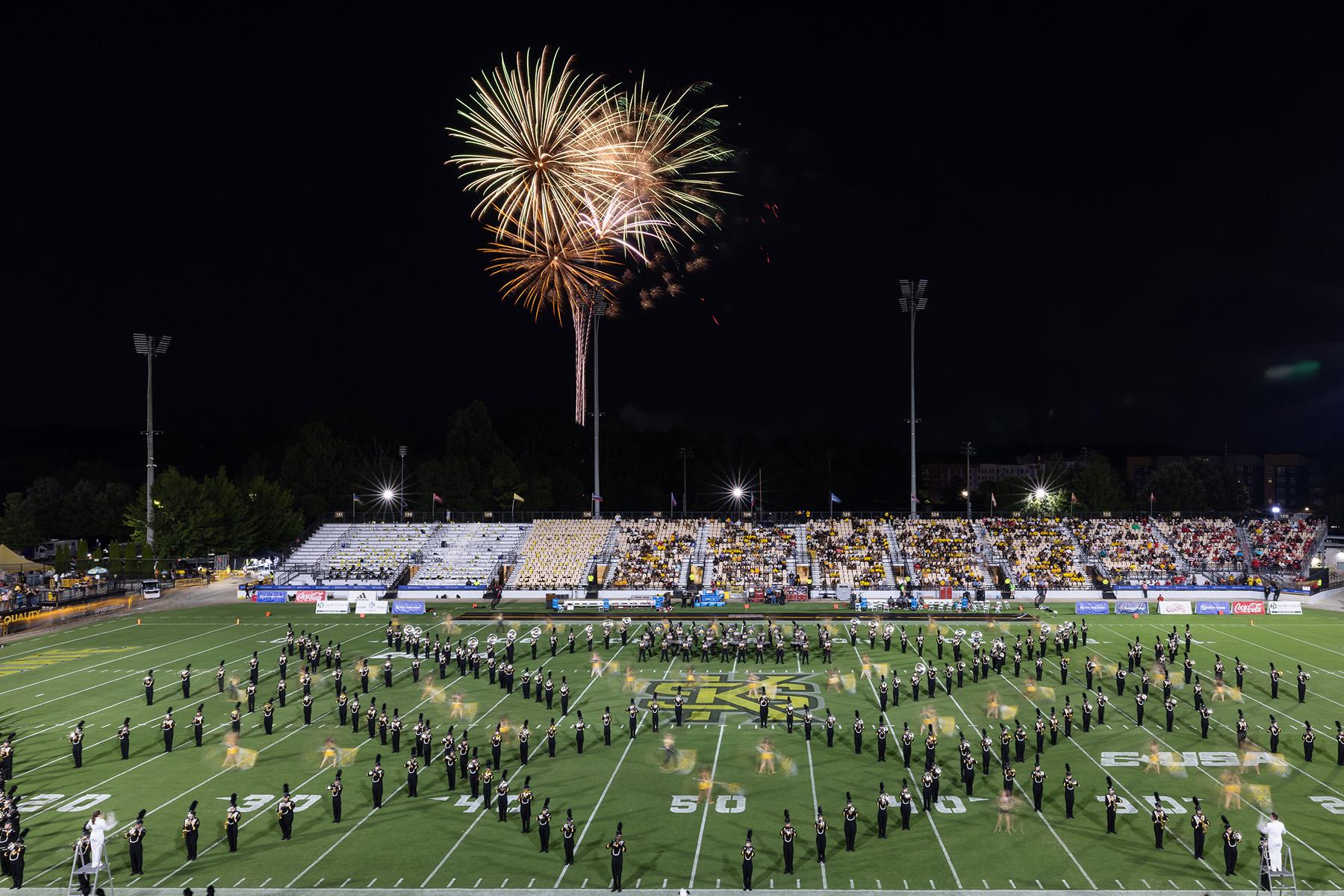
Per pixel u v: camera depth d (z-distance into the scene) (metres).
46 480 132.62
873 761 35.44
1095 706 43.00
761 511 110.31
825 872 25.72
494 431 139.88
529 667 52.50
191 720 42.06
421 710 43.16
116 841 28.36
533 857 26.91
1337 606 77.31
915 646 58.62
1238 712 41.81
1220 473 143.50
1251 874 25.47
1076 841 27.81
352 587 86.00
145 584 84.75
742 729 39.75
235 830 27.62
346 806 31.23
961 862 26.31
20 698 46.47
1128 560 86.25
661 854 27.00
